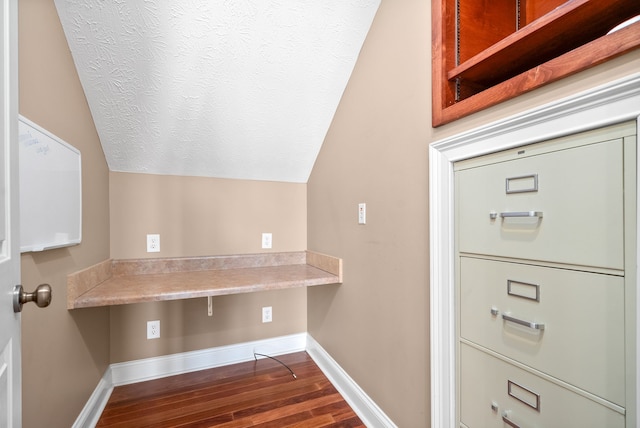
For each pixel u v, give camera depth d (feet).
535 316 2.48
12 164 2.00
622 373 1.96
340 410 4.96
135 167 5.76
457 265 3.21
